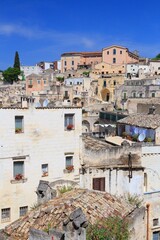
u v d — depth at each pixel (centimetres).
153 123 4134
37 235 1641
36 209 2167
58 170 3550
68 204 2098
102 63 15712
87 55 18200
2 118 3247
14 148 3334
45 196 2425
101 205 2164
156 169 3594
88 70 15762
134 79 12138
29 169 3425
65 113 3538
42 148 3462
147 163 3559
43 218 1983
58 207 2064
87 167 3359
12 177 3356
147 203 3198
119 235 1883
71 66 18212
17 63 17175
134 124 4359
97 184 3334
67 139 3562
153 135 4016
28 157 3406
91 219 1975
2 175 3306
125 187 3375
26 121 3366
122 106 9456
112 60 16950
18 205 3397
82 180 3331
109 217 2025
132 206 2273
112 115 6888
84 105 10675
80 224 1605
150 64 15625
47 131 3472
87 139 3959
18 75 16800
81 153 3609
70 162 3622
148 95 10138
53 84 12900
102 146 3559
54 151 3519
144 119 4409
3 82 16438
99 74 14650
